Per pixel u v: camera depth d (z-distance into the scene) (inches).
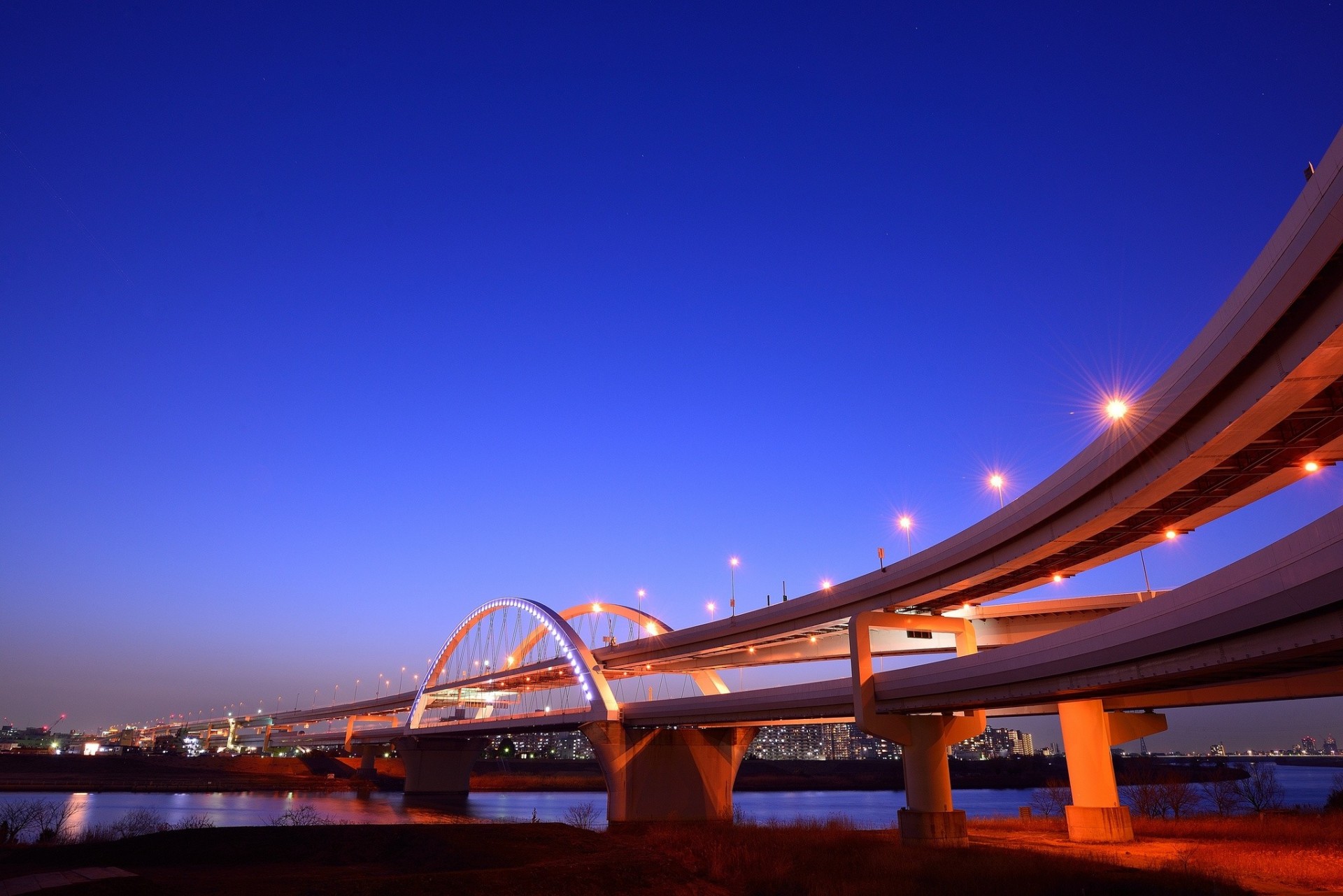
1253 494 1289.4
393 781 5782.5
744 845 1487.5
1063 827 2001.7
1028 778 7746.1
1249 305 911.0
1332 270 812.6
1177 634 976.9
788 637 2536.9
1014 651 1369.3
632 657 3164.4
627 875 1087.6
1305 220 782.5
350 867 1160.2
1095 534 1496.1
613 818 2576.3
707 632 2792.8
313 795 4515.3
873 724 1787.6
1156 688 1246.9
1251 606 836.0
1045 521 1550.2
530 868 1048.2
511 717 3444.9
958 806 4424.2
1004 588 1893.5
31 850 1247.5
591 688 2770.7
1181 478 1222.3
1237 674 1056.2
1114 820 1589.6
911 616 1996.8
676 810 2600.9
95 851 1174.3
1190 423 1134.4
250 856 1182.9
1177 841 1596.9
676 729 2704.2
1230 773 6624.0
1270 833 1652.3
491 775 6958.7
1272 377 949.2
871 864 1333.7
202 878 976.9
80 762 5728.3
